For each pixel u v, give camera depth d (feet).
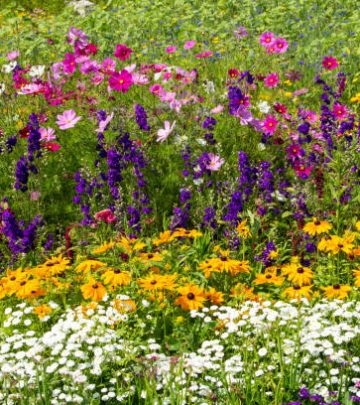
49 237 10.68
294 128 12.03
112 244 9.90
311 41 17.97
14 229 10.23
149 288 9.23
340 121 11.51
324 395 8.57
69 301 9.55
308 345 8.73
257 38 17.33
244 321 8.97
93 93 12.90
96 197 11.05
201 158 11.14
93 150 11.91
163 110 12.48
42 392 8.60
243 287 9.53
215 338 9.22
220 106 11.94
